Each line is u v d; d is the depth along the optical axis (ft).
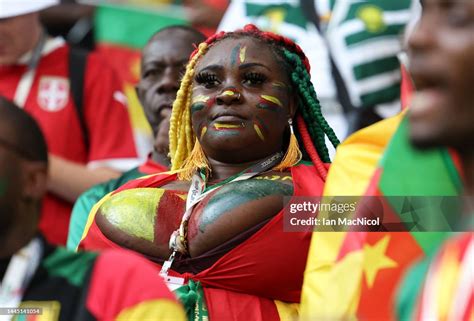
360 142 23.89
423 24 17.52
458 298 18.22
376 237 22.34
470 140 17.22
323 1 39.32
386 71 38.42
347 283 22.24
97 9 44.04
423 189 22.13
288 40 28.68
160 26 43.37
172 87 34.50
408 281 19.77
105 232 27.25
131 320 20.77
